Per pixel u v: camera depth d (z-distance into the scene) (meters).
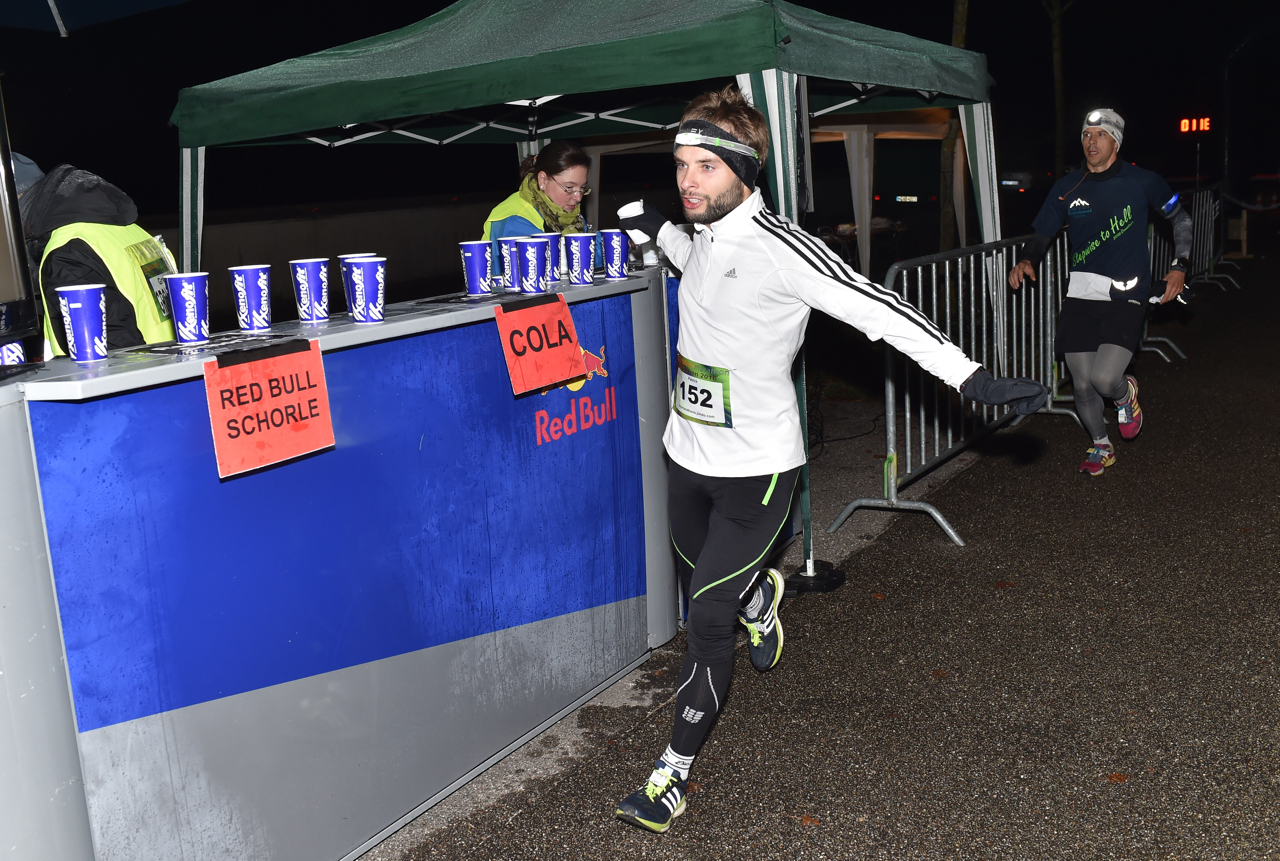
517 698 3.06
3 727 1.79
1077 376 5.57
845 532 4.98
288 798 2.36
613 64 3.92
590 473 3.30
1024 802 2.72
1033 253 5.75
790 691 3.40
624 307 3.40
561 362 3.06
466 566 2.82
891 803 2.75
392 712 2.62
